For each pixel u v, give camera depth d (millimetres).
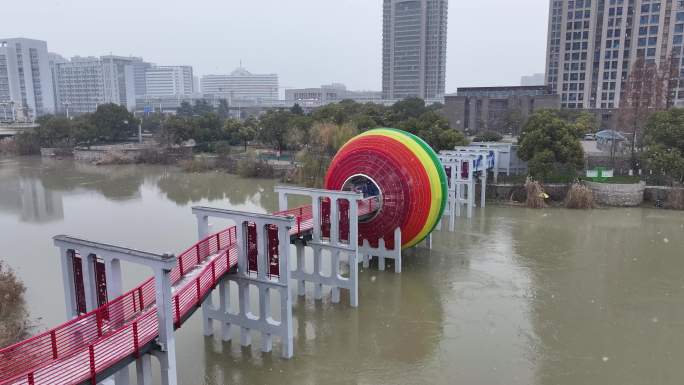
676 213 52062
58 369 14516
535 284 32500
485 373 22141
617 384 21172
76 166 92562
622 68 128000
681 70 120312
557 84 137750
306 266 36344
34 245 41156
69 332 15828
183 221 49219
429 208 33656
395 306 29344
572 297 30328
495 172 59000
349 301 30125
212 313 25047
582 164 59062
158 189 67875
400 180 33312
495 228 46219
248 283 23703
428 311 28594
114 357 15609
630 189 54688
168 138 99188
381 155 33812
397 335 25781
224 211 23484
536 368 22484
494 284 32531
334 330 26391
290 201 59188
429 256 38344
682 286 31969
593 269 35188
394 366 22812
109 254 17297
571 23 132750
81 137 106125
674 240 42219
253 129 101375
